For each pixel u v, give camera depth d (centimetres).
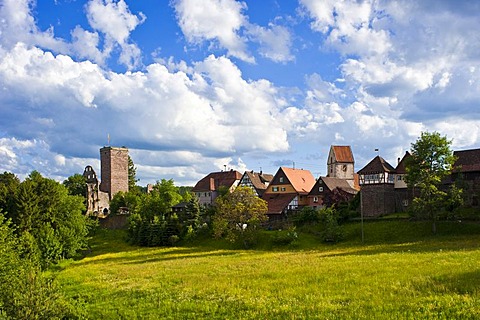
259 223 7744
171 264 5400
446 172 6700
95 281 4294
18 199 7119
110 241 8969
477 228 6338
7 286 2406
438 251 4675
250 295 2994
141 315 2800
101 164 14150
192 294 3200
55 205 7594
